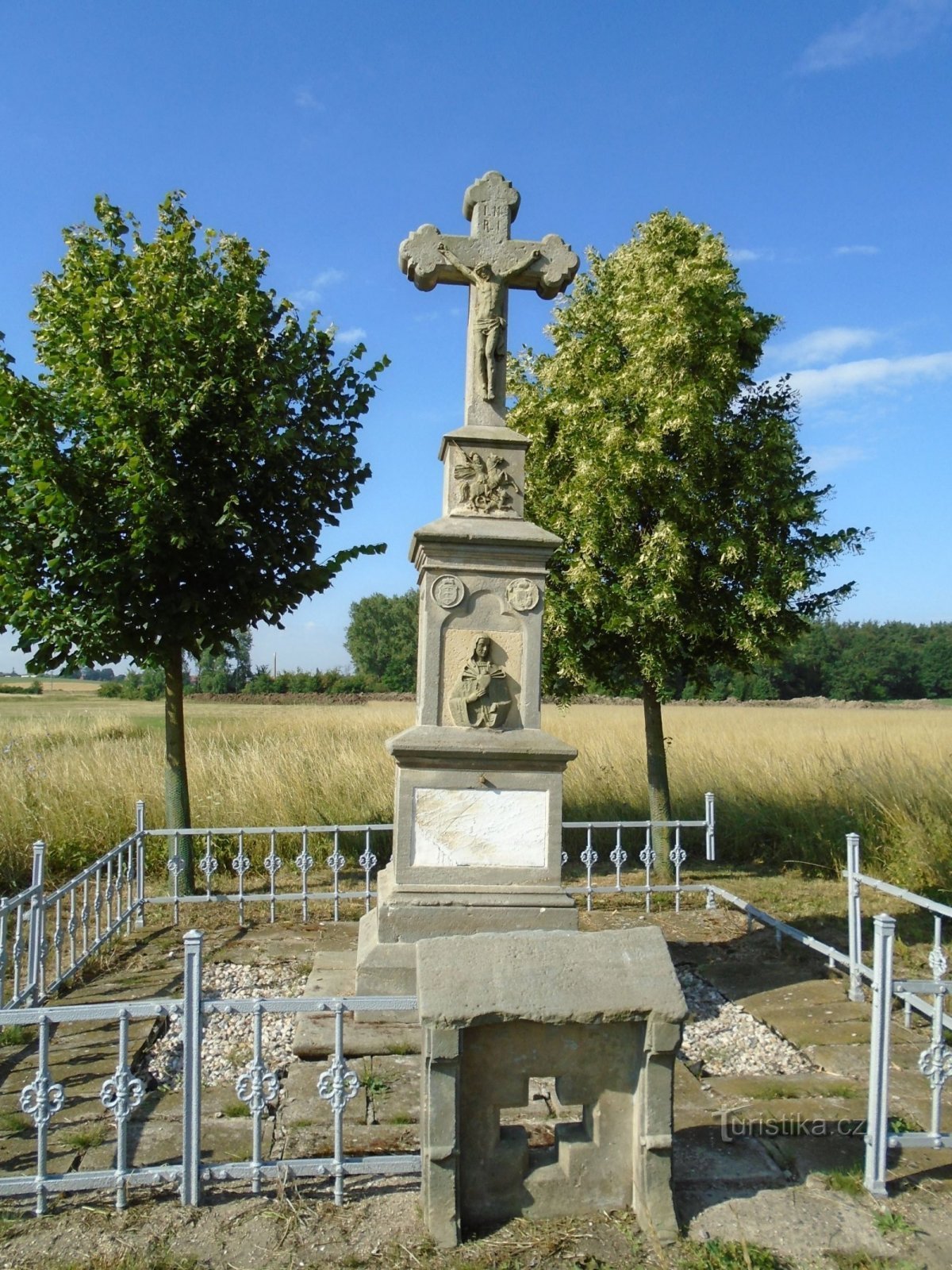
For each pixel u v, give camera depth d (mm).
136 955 6895
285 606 8734
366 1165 3508
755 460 8711
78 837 9562
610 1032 3391
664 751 9727
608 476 8484
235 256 8523
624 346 9000
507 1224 3352
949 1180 3723
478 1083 3344
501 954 3428
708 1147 3957
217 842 9805
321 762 11578
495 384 6059
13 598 7719
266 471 8273
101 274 8102
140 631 8195
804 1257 3223
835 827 10125
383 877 6039
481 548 5750
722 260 8633
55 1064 4898
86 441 7801
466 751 5570
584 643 9008
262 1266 3141
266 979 6250
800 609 9203
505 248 6109
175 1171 3490
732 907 8336
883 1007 3656
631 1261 3164
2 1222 3396
